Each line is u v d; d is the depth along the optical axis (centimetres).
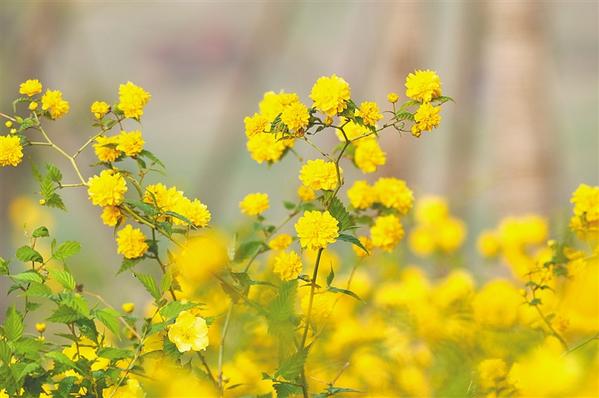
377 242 538
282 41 2003
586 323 566
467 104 1565
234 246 501
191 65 7588
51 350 463
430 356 562
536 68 1440
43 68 1833
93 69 1930
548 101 1452
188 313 451
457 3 1602
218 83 7294
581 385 420
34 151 1611
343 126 489
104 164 486
